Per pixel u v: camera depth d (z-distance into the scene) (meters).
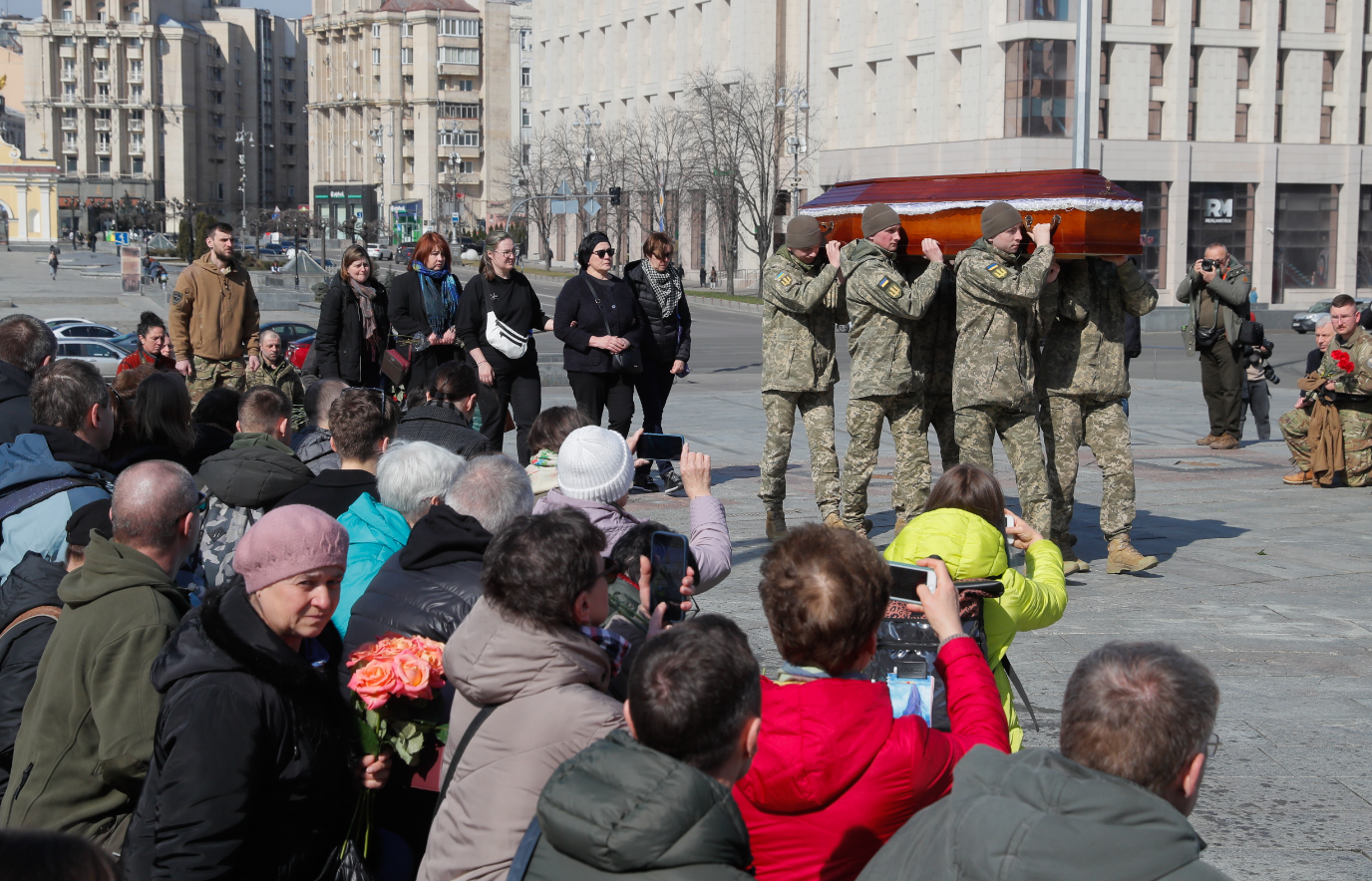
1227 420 14.41
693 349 38.28
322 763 3.04
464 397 6.64
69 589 3.38
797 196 64.56
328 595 3.09
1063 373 7.91
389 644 3.29
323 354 9.52
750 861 2.35
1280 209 61.19
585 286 9.94
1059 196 7.17
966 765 2.28
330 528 3.09
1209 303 14.23
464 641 2.90
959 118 60.47
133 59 161.50
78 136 161.62
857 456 8.15
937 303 8.12
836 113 68.62
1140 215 7.30
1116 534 8.09
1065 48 55.94
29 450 4.73
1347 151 61.38
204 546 4.91
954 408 7.46
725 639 2.41
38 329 6.31
